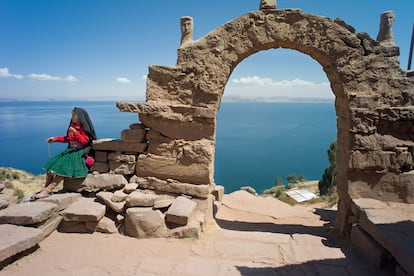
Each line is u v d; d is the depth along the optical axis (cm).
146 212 481
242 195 862
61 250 427
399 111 478
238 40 516
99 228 490
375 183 509
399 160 496
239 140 12581
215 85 526
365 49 493
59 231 491
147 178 556
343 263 409
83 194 562
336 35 495
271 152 9412
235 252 437
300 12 499
